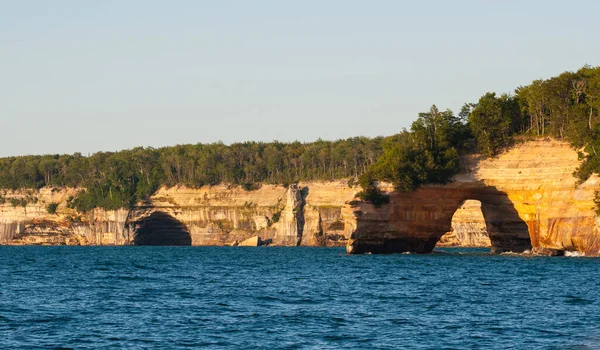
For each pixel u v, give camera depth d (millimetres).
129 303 61344
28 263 123500
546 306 58625
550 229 127688
